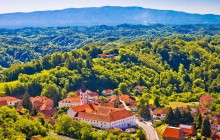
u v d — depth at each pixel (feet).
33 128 645.92
